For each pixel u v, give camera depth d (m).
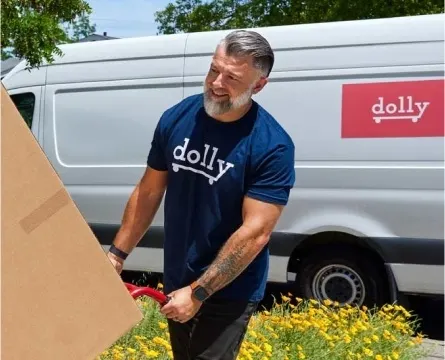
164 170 2.91
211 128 2.68
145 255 6.59
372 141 5.83
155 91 6.61
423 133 5.67
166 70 6.58
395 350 4.84
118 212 6.72
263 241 2.57
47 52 5.18
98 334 2.02
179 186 2.75
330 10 13.44
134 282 7.21
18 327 1.90
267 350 4.15
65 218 1.94
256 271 2.76
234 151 2.62
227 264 2.52
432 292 5.74
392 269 5.79
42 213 1.91
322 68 6.00
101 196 6.79
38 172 1.90
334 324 5.00
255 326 4.73
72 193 6.91
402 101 5.74
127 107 6.72
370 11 13.02
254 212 2.58
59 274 1.95
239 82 2.54
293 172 2.69
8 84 7.34
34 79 7.18
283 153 2.62
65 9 5.41
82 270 1.98
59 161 6.96
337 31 5.97
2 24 4.96
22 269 1.89
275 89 6.14
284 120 6.10
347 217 5.90
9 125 1.86
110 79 6.81
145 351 3.88
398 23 5.79
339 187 5.92
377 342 4.82
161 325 4.29
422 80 5.68
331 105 5.96
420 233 5.69
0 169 1.85
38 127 7.09
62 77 7.04
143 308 4.63
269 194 2.59
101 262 2.01
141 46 6.71
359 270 6.05
